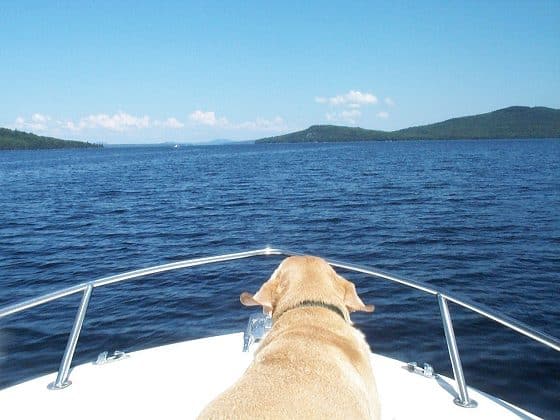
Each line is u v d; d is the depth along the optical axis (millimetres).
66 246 13508
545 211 17734
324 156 80188
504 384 5527
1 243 14047
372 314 7531
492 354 6219
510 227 14719
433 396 3033
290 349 2047
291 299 2492
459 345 6484
